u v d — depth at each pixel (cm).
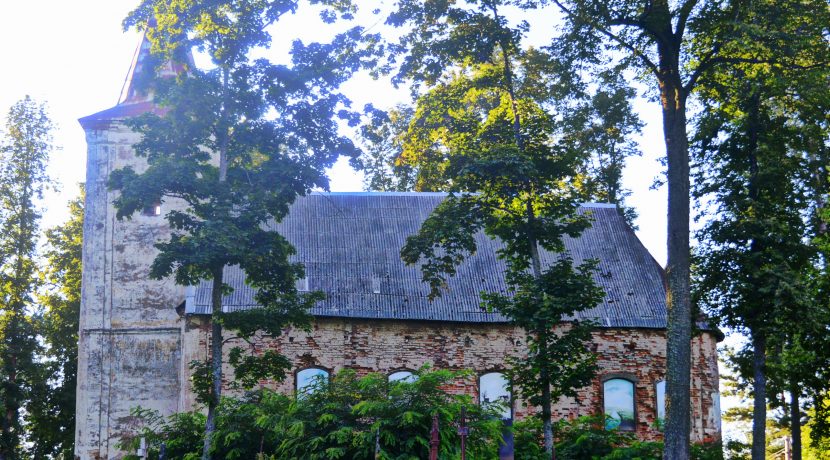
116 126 3703
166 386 3512
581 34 2569
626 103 4131
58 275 4750
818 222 3175
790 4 2447
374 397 2188
